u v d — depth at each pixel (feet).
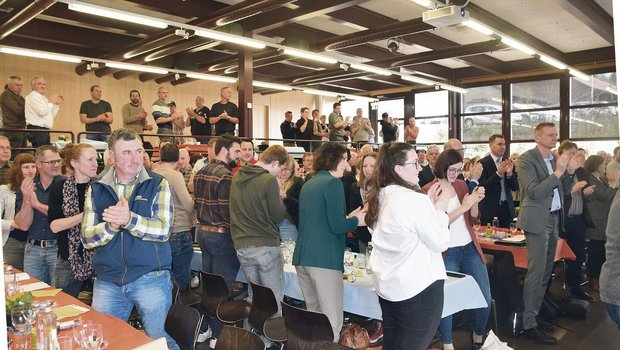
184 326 6.74
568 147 11.44
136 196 6.96
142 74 39.99
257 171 9.87
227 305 9.75
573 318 12.75
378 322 9.89
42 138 20.84
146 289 6.93
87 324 5.38
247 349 5.93
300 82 41.19
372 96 48.73
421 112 45.11
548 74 36.83
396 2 24.82
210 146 12.80
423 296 6.29
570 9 21.97
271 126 48.98
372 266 6.76
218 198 10.48
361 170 12.62
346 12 24.86
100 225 6.63
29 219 10.09
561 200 11.62
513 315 11.50
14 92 20.79
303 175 17.99
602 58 33.42
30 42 32.30
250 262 9.78
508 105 39.42
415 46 33.06
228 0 24.27
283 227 13.34
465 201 8.53
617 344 10.98
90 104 23.94
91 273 9.21
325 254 8.41
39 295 7.59
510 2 24.48
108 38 31.42
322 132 33.45
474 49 29.17
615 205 6.77
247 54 28.73
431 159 16.46
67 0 17.61
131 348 5.37
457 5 17.87
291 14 23.89
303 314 7.25
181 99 43.16
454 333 10.83
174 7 23.13
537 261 10.85
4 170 16.71
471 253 10.06
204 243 10.66
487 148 40.88
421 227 6.23
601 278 6.97
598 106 34.24
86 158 9.37
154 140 40.16
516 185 15.01
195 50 30.58
